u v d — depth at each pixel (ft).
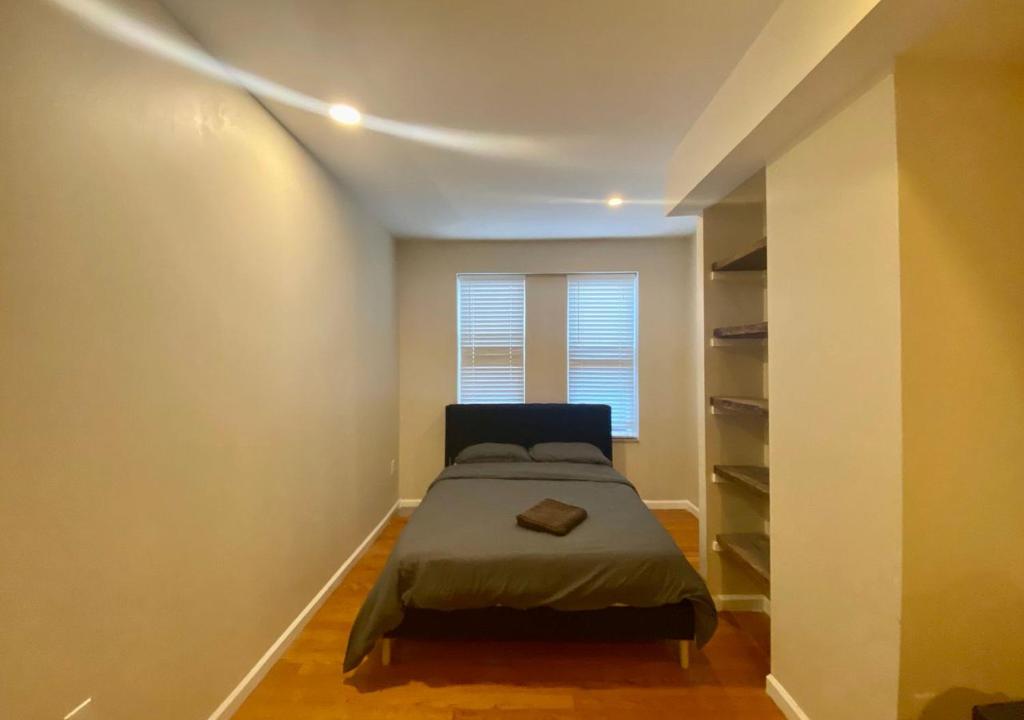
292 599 7.29
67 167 3.67
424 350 14.14
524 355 14.16
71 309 3.69
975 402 4.12
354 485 10.07
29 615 3.39
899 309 4.08
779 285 5.78
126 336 4.20
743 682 6.46
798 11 4.37
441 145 7.64
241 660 5.95
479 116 6.72
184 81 4.92
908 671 4.13
